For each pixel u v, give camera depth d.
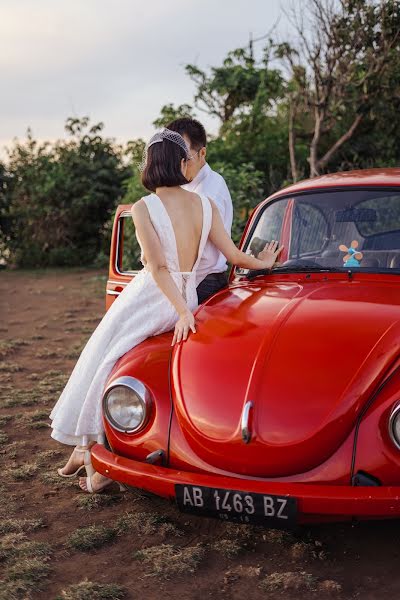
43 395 5.75
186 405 2.85
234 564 2.93
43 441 4.66
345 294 3.27
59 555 3.09
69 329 9.05
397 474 2.59
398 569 2.82
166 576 2.85
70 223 19.52
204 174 3.97
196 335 3.11
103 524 3.38
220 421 2.74
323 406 2.63
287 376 2.74
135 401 2.98
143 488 2.88
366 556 2.94
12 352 7.63
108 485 3.80
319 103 11.11
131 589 2.78
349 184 3.90
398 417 2.58
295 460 2.62
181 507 2.78
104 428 3.14
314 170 11.40
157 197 3.26
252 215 4.19
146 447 2.95
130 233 11.37
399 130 12.02
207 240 3.63
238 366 2.85
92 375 3.39
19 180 20.52
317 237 3.81
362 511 2.53
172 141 3.26
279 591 2.69
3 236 20.50
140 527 3.30
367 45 10.66
